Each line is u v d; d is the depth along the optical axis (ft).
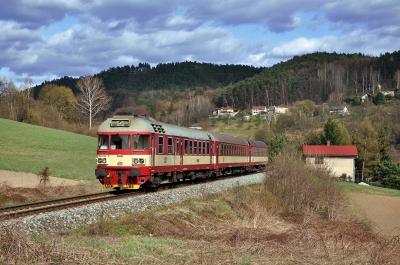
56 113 304.91
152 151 76.54
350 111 504.84
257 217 71.05
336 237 55.16
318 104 613.11
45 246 35.81
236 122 503.61
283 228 69.51
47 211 56.03
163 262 36.60
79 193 93.15
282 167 111.24
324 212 104.37
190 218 63.10
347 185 197.77
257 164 172.14
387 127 361.10
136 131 74.54
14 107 286.66
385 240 55.31
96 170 74.69
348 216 110.11
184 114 532.32
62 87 345.72
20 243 34.45
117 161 74.23
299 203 102.73
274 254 43.52
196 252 41.24
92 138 248.73
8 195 79.87
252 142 165.27
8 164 140.77
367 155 271.49
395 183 230.68
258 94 648.79
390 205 149.18
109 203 59.62
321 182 113.91
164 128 83.92
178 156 90.12
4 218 49.24
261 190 100.99
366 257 44.75
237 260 38.96
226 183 103.91
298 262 40.42
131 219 54.70
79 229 48.19
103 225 50.06
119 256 36.81
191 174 101.04
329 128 290.56
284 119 391.04
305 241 51.44
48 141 211.82
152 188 83.25
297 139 276.00
